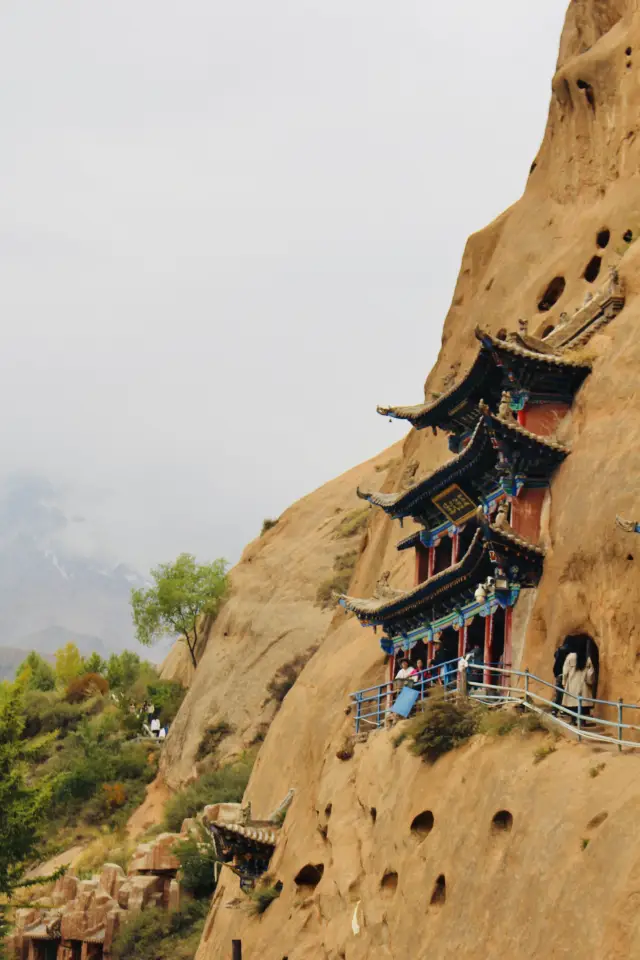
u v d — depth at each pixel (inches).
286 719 2130.9
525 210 2285.9
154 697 3814.0
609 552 1390.3
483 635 1716.3
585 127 2196.1
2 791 1931.6
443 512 1840.6
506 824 1215.6
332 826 1571.1
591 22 2354.8
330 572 3570.4
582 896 1045.2
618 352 1565.0
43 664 4982.8
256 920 1689.2
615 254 1951.3
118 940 2380.7
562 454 1553.9
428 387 2367.1
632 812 1049.5
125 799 3250.5
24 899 2775.6
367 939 1363.2
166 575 3885.3
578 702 1240.2
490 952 1131.9
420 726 1419.8
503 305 2203.5
